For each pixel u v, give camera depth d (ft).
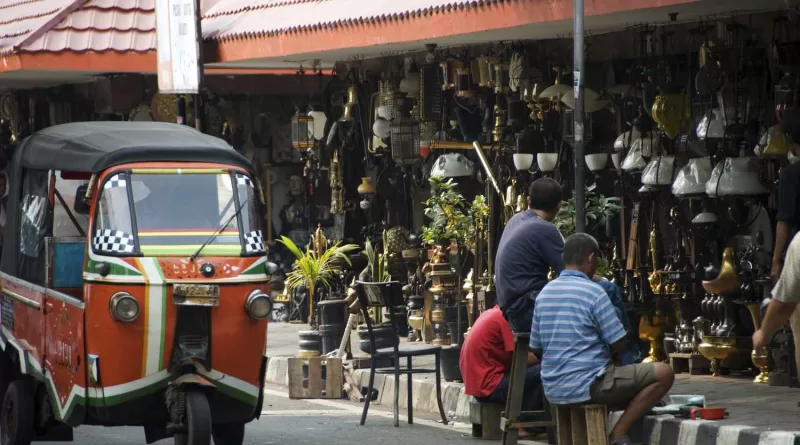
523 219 60.59
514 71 88.79
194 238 56.90
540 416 61.41
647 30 80.18
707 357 73.82
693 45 80.02
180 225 57.06
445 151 104.37
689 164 75.87
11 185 67.51
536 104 88.22
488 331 64.49
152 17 115.75
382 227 111.24
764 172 72.38
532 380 63.00
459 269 93.09
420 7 84.07
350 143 112.27
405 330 103.40
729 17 76.23
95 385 55.36
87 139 60.13
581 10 61.57
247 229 57.98
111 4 115.65
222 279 56.29
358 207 114.01
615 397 53.06
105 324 55.06
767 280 69.62
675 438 58.08
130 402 55.62
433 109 99.86
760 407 62.23
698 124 76.54
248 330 56.90
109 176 57.00
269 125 132.77
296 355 92.63
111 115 134.10
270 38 101.76
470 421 70.64
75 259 59.93
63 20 113.50
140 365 55.36
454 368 77.15
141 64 113.70
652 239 80.79
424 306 96.43
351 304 84.69
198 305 55.52
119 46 113.09
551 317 53.36
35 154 63.93
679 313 78.02
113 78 124.26
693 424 57.41
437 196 89.35
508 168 92.68
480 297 85.66
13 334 65.51
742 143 73.87
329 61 112.37
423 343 96.89
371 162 109.81
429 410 76.64
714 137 74.79
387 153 106.93
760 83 73.97
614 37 85.61
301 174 132.98
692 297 76.79
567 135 70.95
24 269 65.05
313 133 110.83
